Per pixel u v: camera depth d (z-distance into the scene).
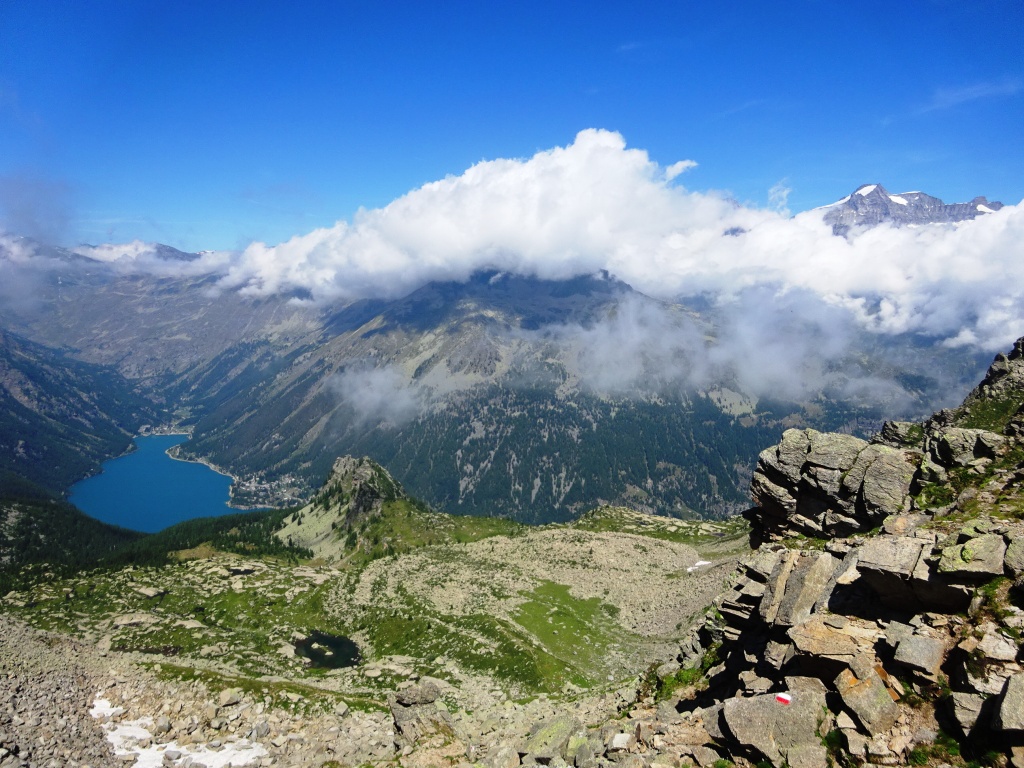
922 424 60.03
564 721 39.62
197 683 71.50
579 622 120.19
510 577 155.12
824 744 23.62
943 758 20.61
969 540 26.72
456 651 111.19
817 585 32.69
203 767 52.66
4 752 47.44
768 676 30.42
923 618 26.11
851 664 25.33
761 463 55.75
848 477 48.00
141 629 129.38
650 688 43.22
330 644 131.50
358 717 64.44
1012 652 21.92
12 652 71.62
